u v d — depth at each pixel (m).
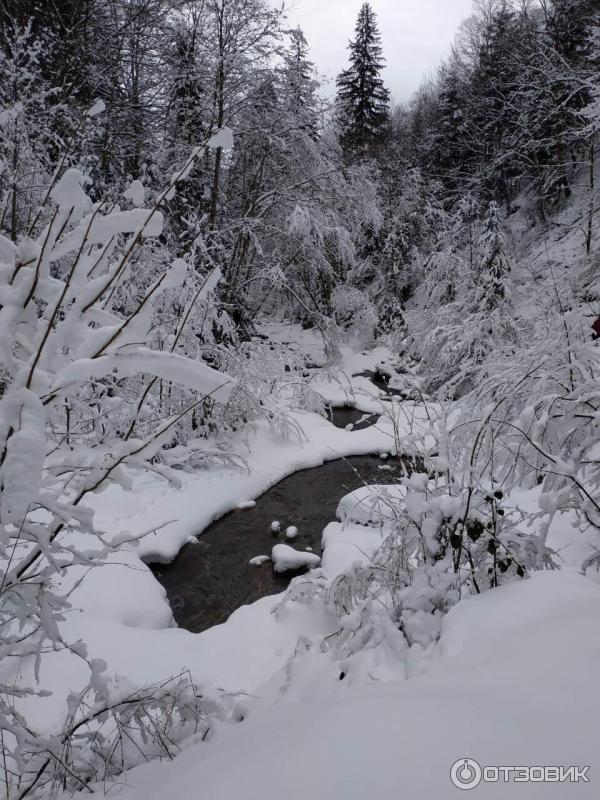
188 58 10.21
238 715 1.91
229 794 0.99
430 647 1.88
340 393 12.48
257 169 12.89
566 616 1.59
